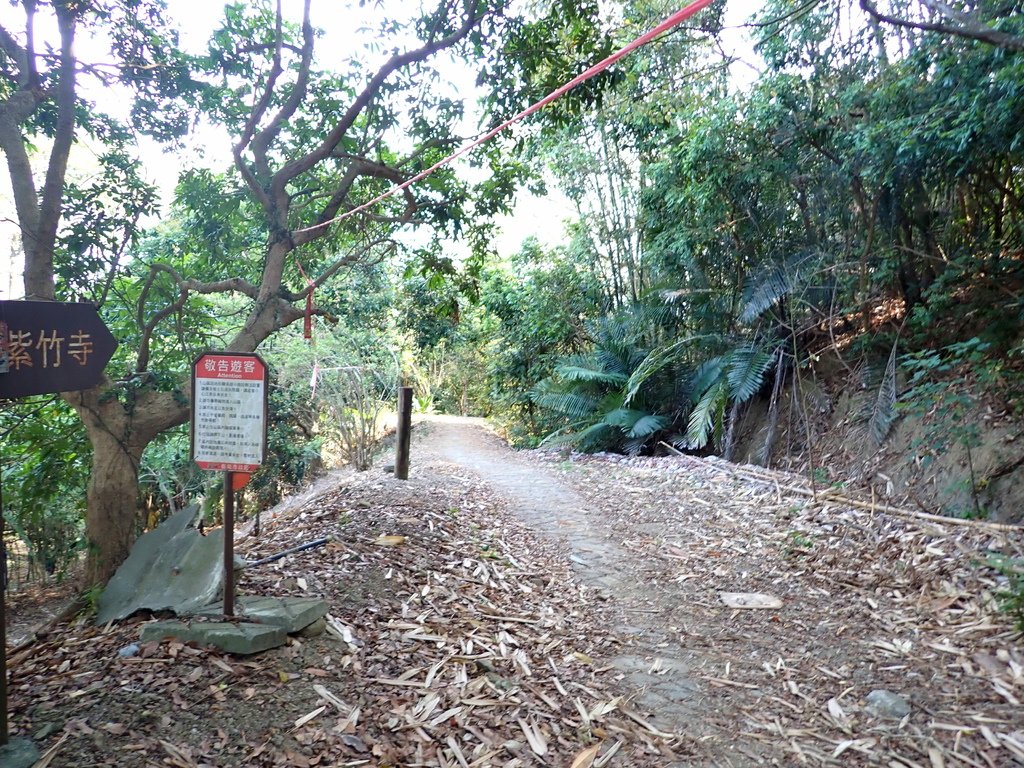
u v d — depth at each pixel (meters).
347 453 12.12
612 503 7.83
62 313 2.90
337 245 7.69
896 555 5.37
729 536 6.29
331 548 4.85
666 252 10.43
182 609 3.54
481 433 18.59
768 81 7.66
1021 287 6.95
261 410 3.37
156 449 8.90
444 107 6.65
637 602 4.94
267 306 5.28
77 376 2.96
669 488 8.28
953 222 7.68
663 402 12.47
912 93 6.33
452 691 3.33
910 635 4.19
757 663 3.97
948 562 5.02
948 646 3.99
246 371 3.38
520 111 6.43
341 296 12.30
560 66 6.26
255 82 6.39
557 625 4.41
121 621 3.61
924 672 3.75
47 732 2.63
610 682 3.74
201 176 6.66
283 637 3.39
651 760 3.03
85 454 6.20
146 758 2.54
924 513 6.05
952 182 7.05
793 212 9.12
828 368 9.41
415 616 4.08
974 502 5.87
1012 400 6.26
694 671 3.89
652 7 8.70
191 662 3.13
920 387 6.47
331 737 2.81
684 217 9.73
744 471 8.49
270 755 2.66
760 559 5.67
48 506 7.49
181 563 3.87
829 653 4.05
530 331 15.32
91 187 5.43
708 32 8.03
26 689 2.96
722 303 10.56
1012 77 4.98
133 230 5.57
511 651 3.90
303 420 12.04
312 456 11.41
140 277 6.66
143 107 6.09
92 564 4.54
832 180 7.93
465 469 9.91
